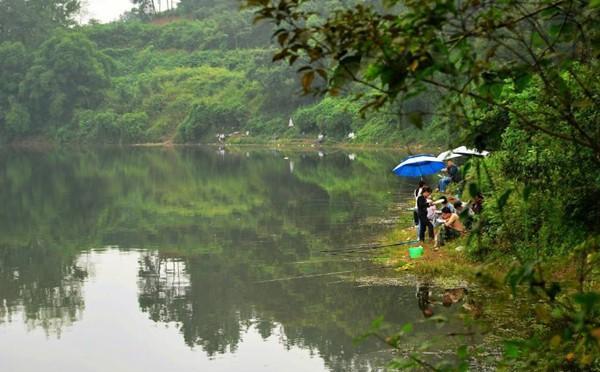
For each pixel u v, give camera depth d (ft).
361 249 47.57
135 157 171.22
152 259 49.73
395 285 37.09
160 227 63.82
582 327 7.67
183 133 226.38
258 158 149.28
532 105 18.93
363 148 156.97
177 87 255.91
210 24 320.29
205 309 36.40
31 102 253.44
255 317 34.37
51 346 31.58
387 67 7.74
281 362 27.84
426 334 28.43
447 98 8.71
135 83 268.00
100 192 95.14
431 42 7.72
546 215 15.70
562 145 13.26
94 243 56.90
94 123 244.63
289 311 34.81
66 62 250.98
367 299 35.06
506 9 8.19
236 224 63.41
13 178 119.55
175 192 92.02
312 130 192.65
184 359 29.07
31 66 255.50
